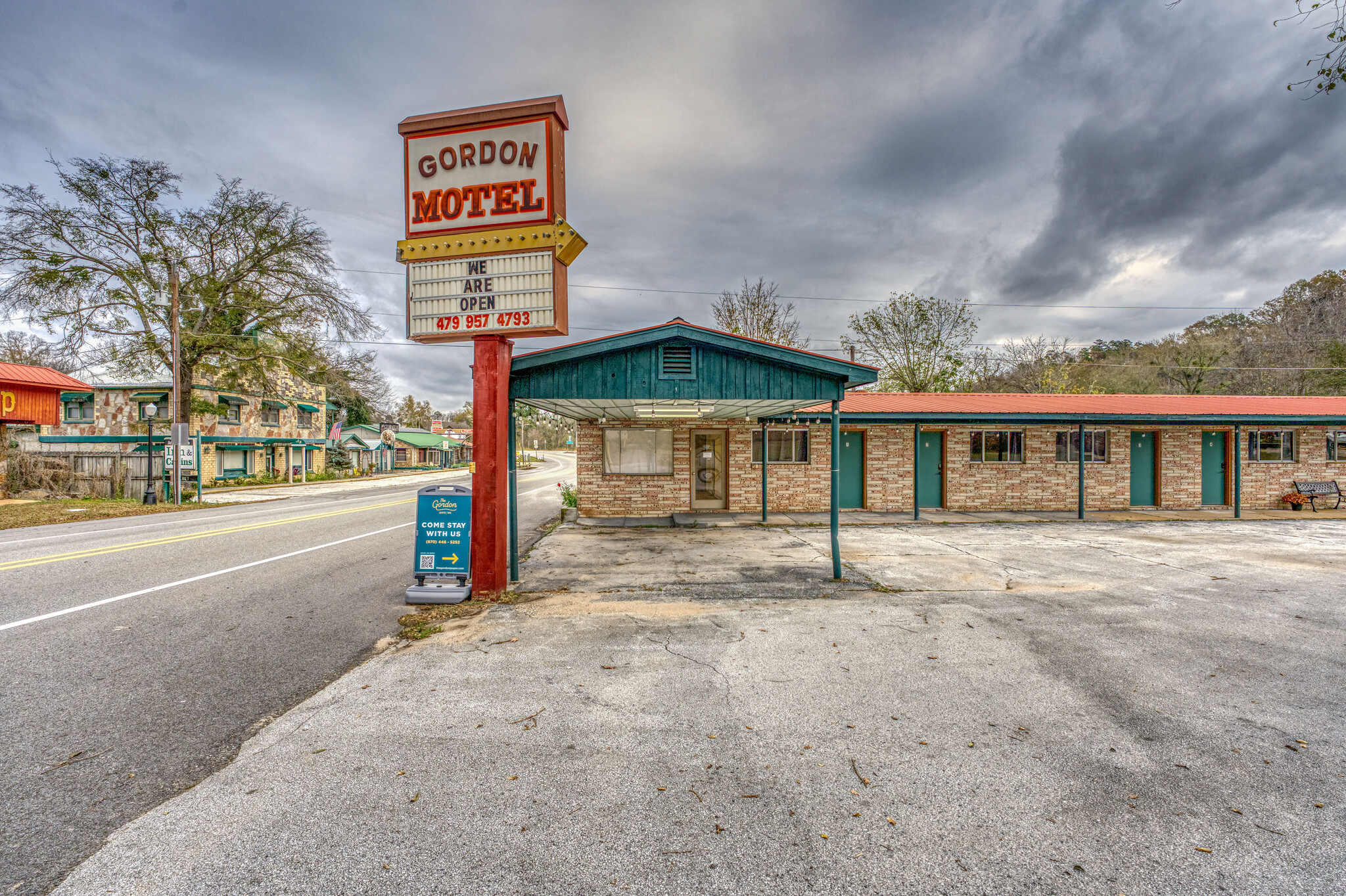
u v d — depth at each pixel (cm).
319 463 3931
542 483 3184
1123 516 1409
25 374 1870
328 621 583
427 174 667
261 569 839
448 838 250
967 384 2966
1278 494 1556
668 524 1308
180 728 357
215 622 578
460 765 310
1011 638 522
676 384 752
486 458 666
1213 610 615
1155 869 233
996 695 401
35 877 227
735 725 357
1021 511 1506
